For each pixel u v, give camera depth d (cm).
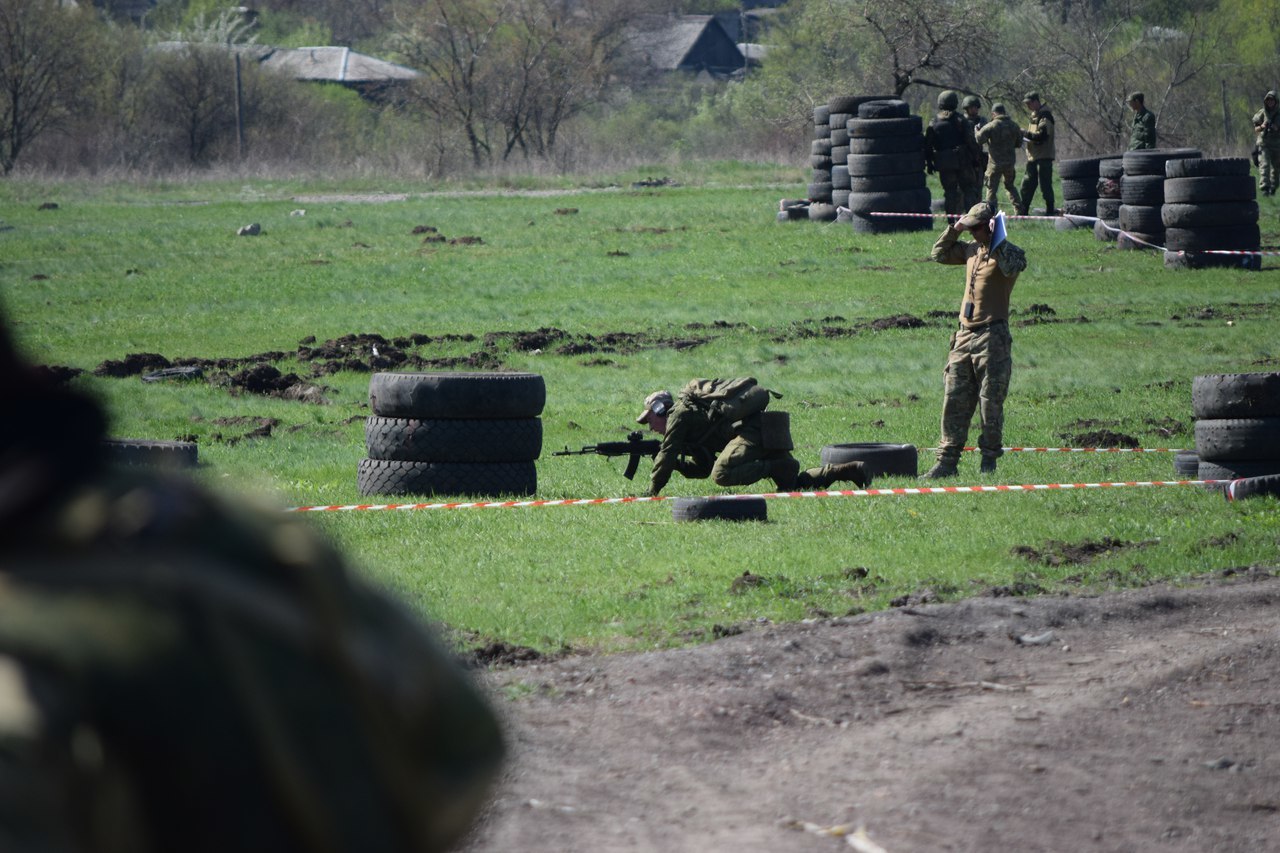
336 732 446
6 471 433
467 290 9681
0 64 18462
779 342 7894
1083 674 2434
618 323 8494
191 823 420
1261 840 1738
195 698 419
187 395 6619
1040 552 3328
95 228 12588
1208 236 9619
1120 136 18550
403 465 4344
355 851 445
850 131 11419
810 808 1827
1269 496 3962
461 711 498
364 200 14812
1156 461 4822
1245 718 2195
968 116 11294
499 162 18475
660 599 2889
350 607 472
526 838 1703
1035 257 10350
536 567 3216
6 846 378
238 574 446
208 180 16712
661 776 1939
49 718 397
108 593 420
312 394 6625
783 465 4256
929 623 2662
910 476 4603
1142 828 1767
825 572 3116
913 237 11056
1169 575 3138
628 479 4491
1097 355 7381
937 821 1778
